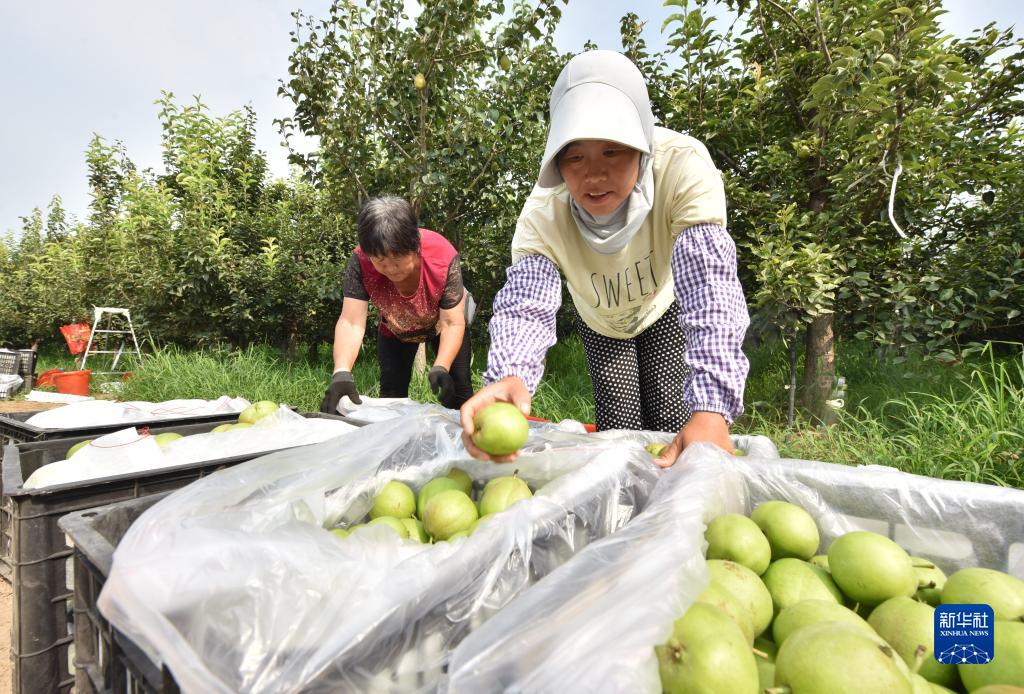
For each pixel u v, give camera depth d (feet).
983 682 2.56
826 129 12.85
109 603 2.50
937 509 3.38
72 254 41.24
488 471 4.66
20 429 7.24
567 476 3.65
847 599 3.20
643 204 5.30
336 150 18.63
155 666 2.78
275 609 2.54
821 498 3.69
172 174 32.09
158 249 28.12
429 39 17.04
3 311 44.11
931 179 11.55
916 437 9.89
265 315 27.63
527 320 5.58
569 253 6.29
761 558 3.18
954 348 12.37
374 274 9.93
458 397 11.74
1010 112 12.71
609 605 2.18
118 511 3.79
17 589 4.35
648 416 8.49
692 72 14.47
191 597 2.46
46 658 4.40
